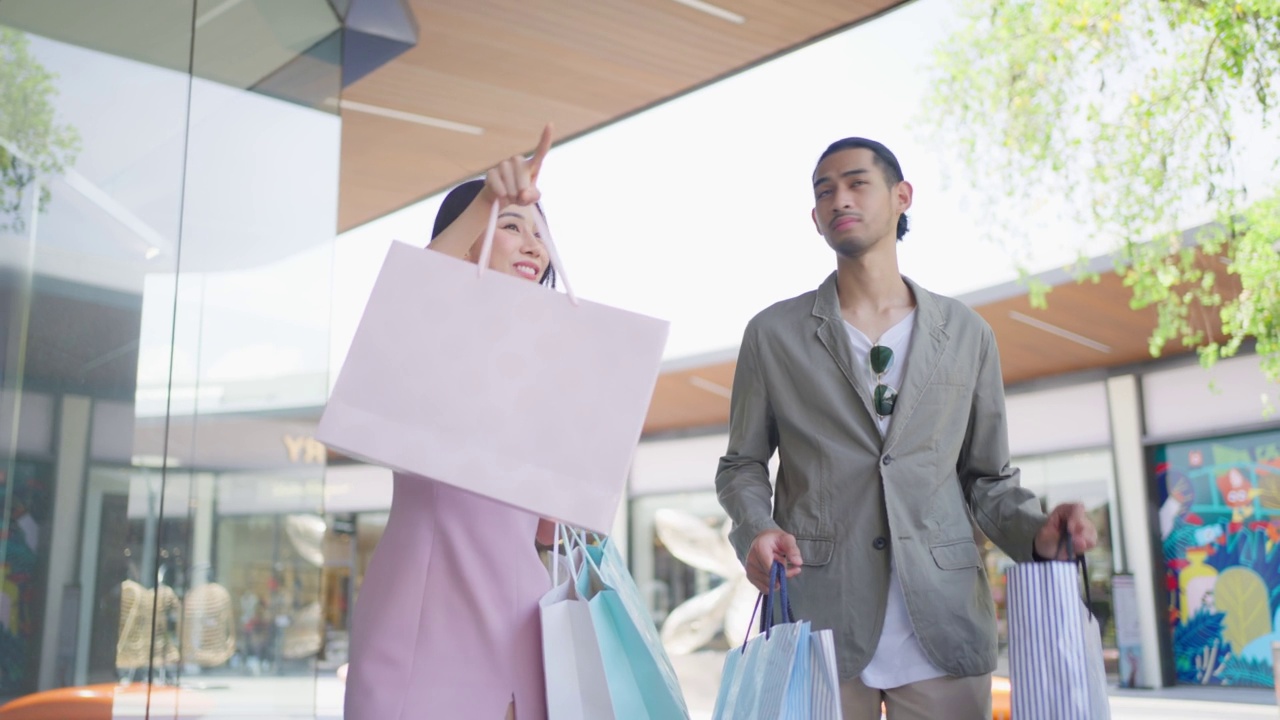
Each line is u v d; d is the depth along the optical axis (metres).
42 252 2.26
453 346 1.50
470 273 1.52
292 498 3.99
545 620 1.61
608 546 1.80
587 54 5.75
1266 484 9.95
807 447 2.29
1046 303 9.51
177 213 2.85
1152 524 10.73
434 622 1.61
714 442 14.35
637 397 1.51
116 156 2.55
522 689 1.62
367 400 1.47
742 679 1.91
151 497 2.59
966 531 2.26
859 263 2.35
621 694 1.64
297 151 4.20
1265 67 7.34
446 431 1.48
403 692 1.57
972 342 2.33
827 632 1.85
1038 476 11.68
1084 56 8.42
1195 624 10.44
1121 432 10.96
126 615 2.46
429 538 1.64
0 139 2.15
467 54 5.76
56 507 2.25
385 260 1.51
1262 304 7.84
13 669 2.12
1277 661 6.67
